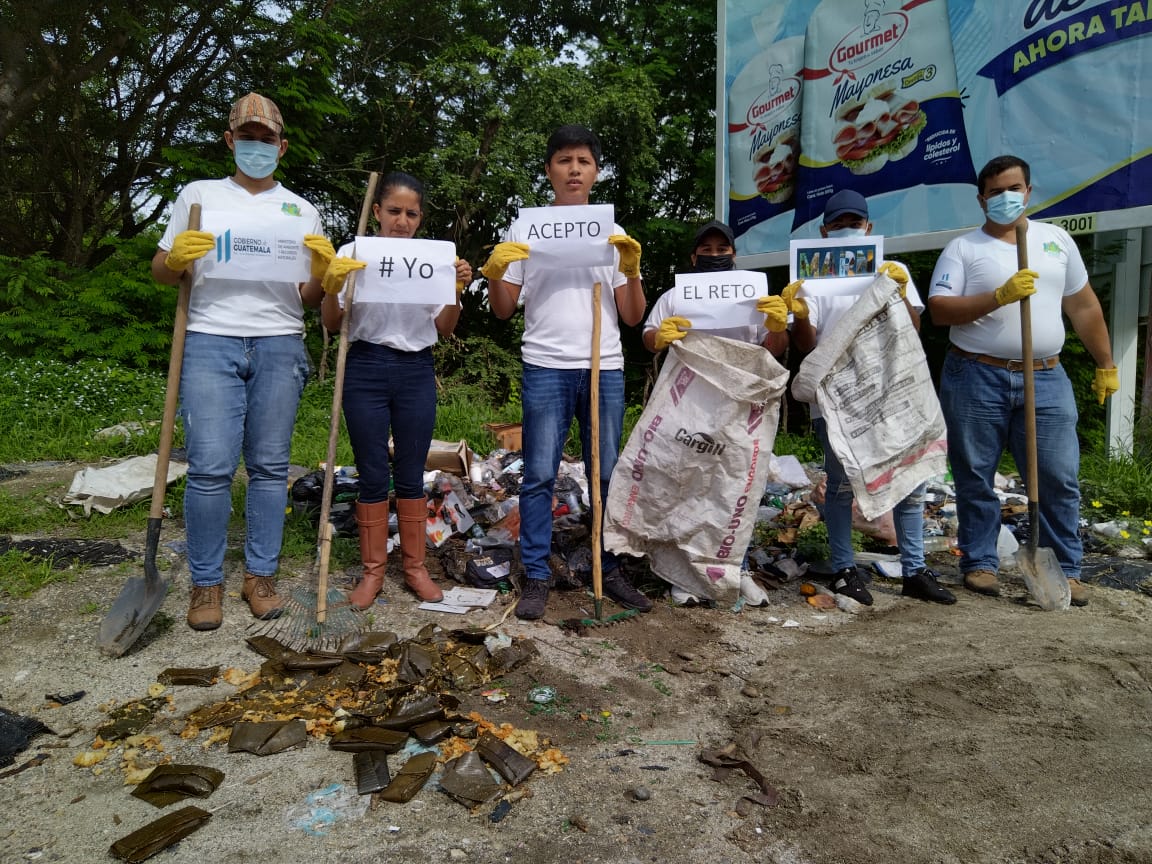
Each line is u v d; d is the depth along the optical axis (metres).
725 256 4.03
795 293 3.90
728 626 3.64
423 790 2.32
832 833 2.15
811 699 2.91
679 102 15.00
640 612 3.71
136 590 3.15
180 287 3.27
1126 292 6.24
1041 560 3.87
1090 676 3.00
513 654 3.12
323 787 2.32
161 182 11.56
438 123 14.57
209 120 13.08
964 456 4.10
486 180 13.09
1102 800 2.27
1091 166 5.71
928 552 4.90
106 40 12.66
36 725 2.59
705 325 3.79
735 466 3.72
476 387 12.27
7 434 7.42
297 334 3.55
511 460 6.40
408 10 14.69
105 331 10.41
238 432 3.37
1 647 3.15
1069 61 5.77
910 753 2.52
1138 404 6.64
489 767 2.41
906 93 6.93
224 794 2.28
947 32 6.57
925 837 2.13
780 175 8.23
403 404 3.63
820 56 7.68
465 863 2.01
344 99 14.05
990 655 3.20
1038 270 3.91
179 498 5.20
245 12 12.82
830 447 3.90
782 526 5.05
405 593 3.85
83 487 5.04
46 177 13.71
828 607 3.91
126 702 2.77
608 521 3.87
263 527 3.51
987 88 6.32
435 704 2.68
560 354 3.70
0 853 2.03
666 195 15.27
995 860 2.04
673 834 2.14
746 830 2.16
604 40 16.91
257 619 3.46
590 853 2.06
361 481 3.64
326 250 3.30
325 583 3.25
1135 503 5.54
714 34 14.26
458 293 3.74
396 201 3.68
